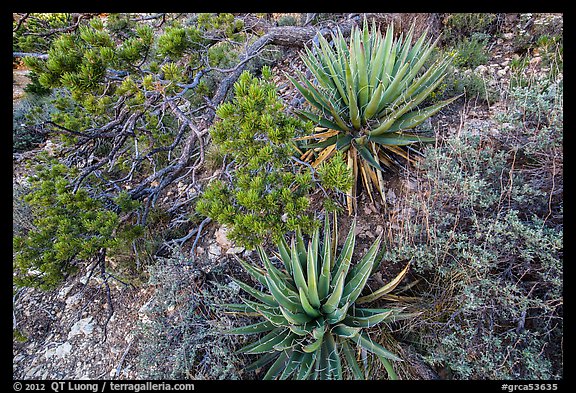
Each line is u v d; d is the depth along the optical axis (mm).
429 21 4297
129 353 2689
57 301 3145
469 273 2119
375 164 2582
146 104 2734
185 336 2455
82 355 2764
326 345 2160
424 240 2398
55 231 2318
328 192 2951
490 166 2469
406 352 2191
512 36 3994
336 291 1998
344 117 2908
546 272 1956
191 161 3891
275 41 4336
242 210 2377
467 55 3793
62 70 2131
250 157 2039
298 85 2818
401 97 2562
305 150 3154
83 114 3094
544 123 2494
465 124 2746
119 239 2305
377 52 2682
